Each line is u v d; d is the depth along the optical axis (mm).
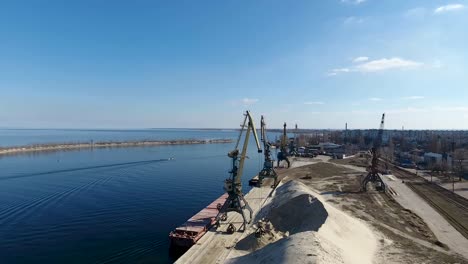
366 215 74438
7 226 72500
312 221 61094
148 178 137875
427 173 145125
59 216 80500
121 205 92500
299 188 87125
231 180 69938
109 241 64812
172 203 96562
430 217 74438
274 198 92250
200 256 52750
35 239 65312
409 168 163250
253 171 177000
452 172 135750
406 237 60219
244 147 73875
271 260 43750
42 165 168000
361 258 47844
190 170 162125
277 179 129250
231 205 69000
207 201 100000
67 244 63031
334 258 42469
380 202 88875
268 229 60531
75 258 56906
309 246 44125
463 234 62625
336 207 80688
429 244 56781
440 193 101500
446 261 49031
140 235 68438
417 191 104375
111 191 110812
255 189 113875
